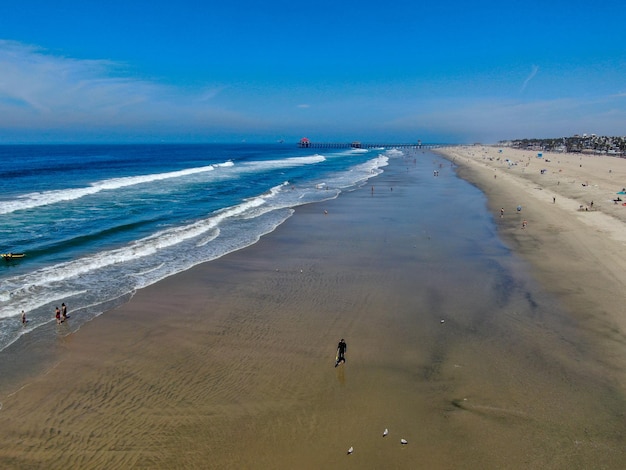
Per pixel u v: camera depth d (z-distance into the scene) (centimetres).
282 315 1661
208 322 1594
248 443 995
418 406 1125
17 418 1056
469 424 1052
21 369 1260
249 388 1202
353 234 2922
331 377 1255
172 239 2645
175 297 1811
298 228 3086
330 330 1542
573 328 1519
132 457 946
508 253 2433
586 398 1138
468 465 927
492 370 1278
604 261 2191
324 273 2134
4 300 1702
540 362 1314
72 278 1972
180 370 1282
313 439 1009
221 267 2203
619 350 1364
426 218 3456
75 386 1190
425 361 1337
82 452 956
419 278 2061
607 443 978
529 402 1128
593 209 3469
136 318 1608
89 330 1502
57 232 2656
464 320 1611
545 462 929
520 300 1775
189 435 1016
